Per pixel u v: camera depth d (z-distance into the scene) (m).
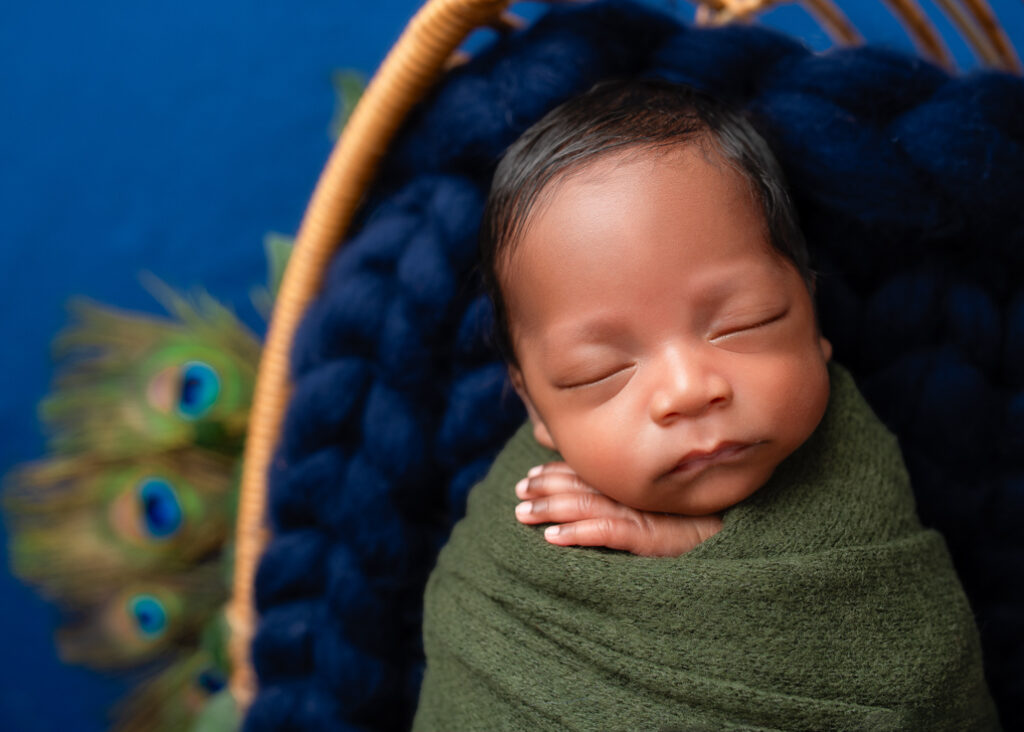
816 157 0.66
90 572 1.05
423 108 0.77
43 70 1.45
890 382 0.72
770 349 0.54
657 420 0.53
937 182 0.67
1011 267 0.72
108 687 1.40
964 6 0.83
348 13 1.42
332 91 1.43
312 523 0.80
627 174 0.54
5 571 1.49
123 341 1.06
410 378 0.76
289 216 1.47
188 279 1.48
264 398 0.85
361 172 0.79
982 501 0.73
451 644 0.60
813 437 0.59
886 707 0.52
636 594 0.54
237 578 0.88
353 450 0.78
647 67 0.74
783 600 0.53
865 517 0.56
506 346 0.64
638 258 0.52
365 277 0.76
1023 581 0.75
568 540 0.57
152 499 1.06
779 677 0.52
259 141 1.46
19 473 1.08
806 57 0.72
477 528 0.64
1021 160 0.67
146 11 1.43
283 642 0.80
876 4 1.21
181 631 1.06
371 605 0.78
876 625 0.53
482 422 0.76
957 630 0.55
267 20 1.42
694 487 0.54
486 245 0.62
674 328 0.53
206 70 1.44
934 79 0.69
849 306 0.72
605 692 0.53
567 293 0.54
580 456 0.56
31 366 1.50
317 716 0.80
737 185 0.55
